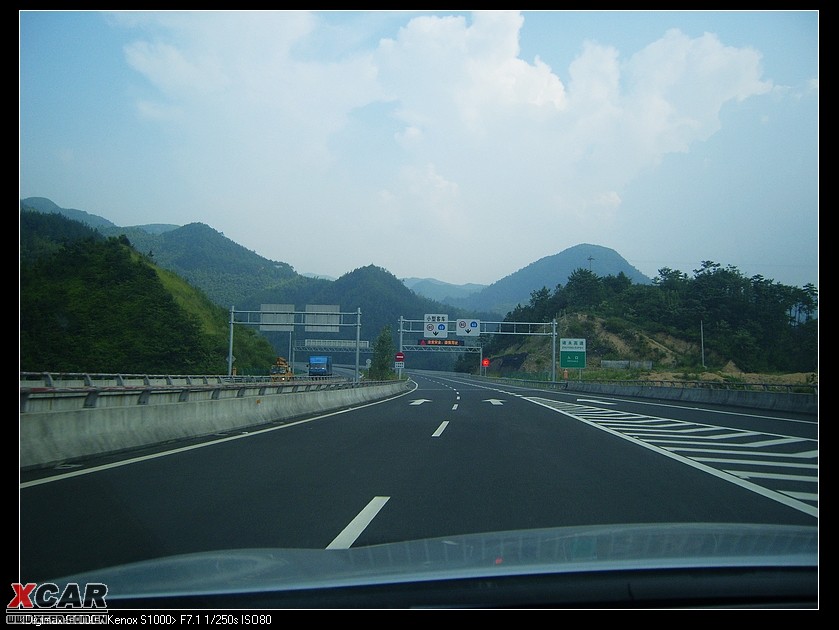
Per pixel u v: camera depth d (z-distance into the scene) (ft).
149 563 15.29
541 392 169.78
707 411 89.66
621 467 37.93
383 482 31.99
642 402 115.44
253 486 30.37
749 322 296.71
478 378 339.16
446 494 29.01
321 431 57.36
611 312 348.18
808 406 82.23
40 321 198.18
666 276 376.48
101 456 38.55
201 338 240.12
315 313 173.88
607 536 16.98
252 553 16.20
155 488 29.43
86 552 19.07
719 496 29.14
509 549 15.51
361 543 20.33
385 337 379.96
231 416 58.65
